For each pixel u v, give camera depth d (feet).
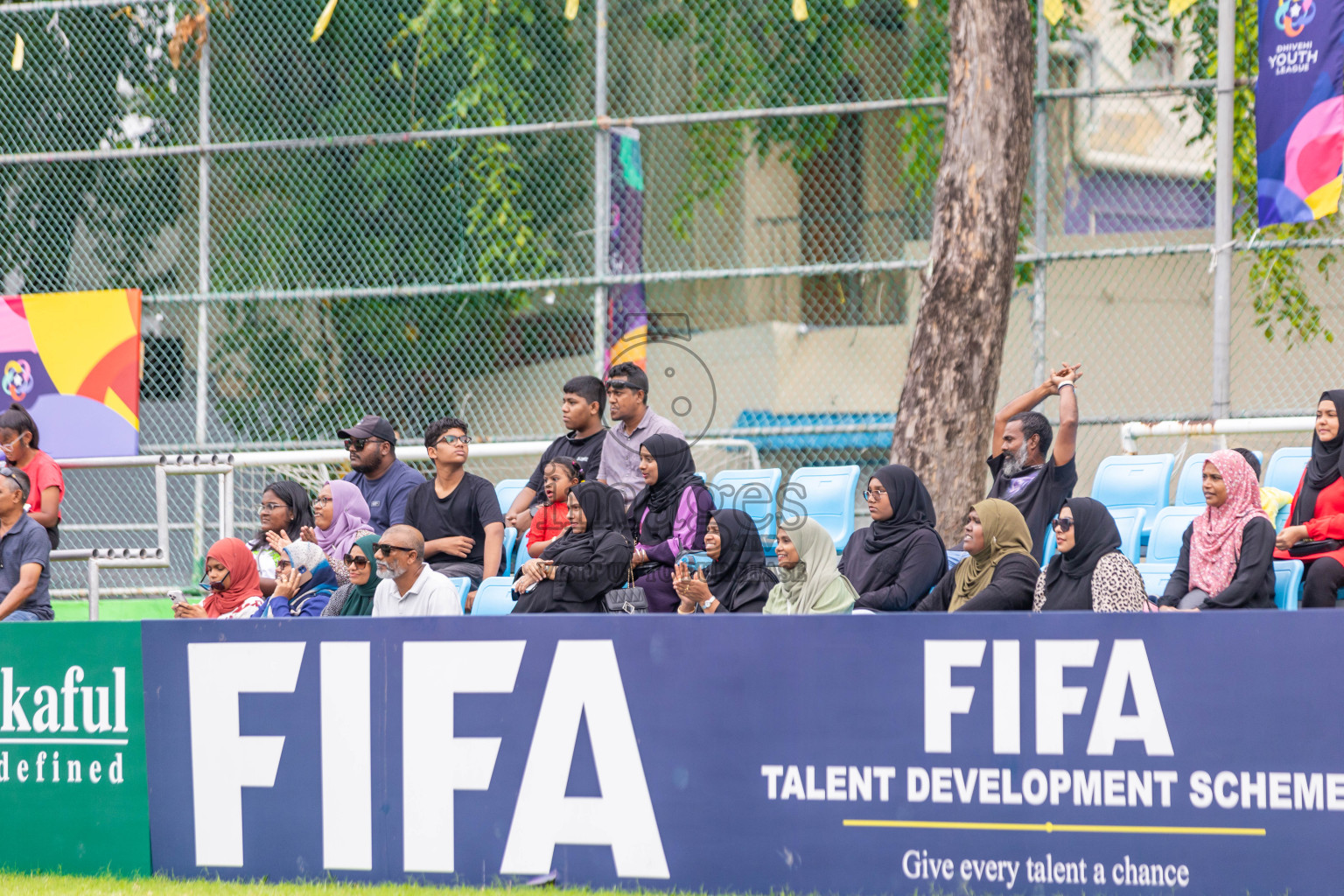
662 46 114.32
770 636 45.70
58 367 103.86
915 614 44.19
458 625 48.98
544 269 108.99
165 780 52.26
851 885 44.34
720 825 45.88
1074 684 42.47
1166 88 88.38
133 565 89.97
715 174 114.73
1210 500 61.77
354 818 49.80
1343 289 108.78
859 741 44.52
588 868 47.16
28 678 54.19
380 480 80.94
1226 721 40.91
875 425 93.66
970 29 84.33
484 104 110.32
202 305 102.83
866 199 112.57
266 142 104.53
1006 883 42.75
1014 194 84.64
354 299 108.17
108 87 111.04
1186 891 40.96
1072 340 117.80
